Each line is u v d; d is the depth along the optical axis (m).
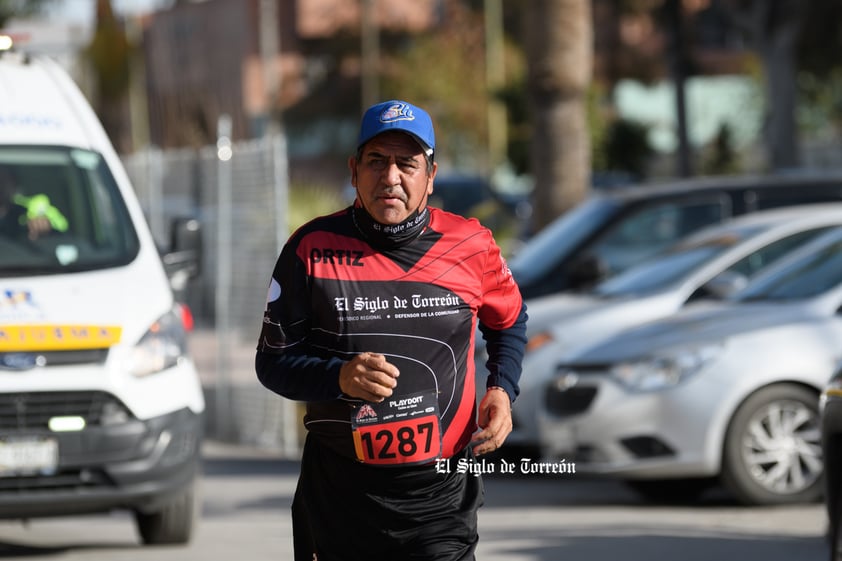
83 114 25.69
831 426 17.11
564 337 30.50
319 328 12.27
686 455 24.86
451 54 144.38
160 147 169.62
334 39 155.50
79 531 26.45
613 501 27.23
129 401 21.64
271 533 24.62
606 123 100.81
